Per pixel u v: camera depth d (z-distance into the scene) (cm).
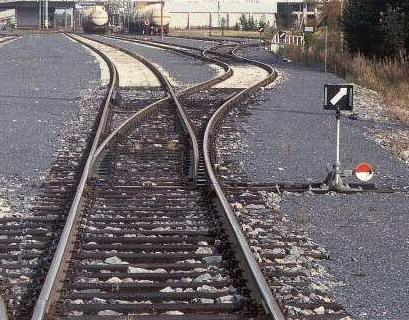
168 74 3738
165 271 899
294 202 1289
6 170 1499
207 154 1514
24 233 1053
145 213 1162
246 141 1833
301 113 2377
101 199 1247
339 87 1379
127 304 778
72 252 947
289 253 986
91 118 2200
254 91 2936
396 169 1579
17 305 782
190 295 809
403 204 1288
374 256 992
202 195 1280
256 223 1125
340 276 910
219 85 3200
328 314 767
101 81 3319
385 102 2752
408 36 3806
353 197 1333
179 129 1958
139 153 1652
